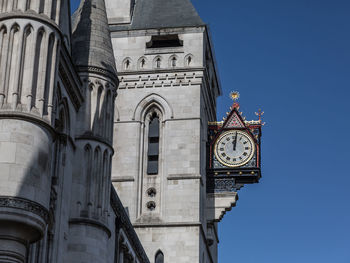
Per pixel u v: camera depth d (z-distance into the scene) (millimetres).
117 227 56688
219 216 79625
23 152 39406
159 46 82625
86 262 48219
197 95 80125
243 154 79438
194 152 78188
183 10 84125
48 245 45625
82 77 52094
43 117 40625
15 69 40844
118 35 82625
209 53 86938
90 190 49812
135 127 79812
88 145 50688
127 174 78250
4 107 40031
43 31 41938
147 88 80812
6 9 42031
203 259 78562
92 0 55375
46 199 39844
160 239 75562
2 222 37906
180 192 77000
